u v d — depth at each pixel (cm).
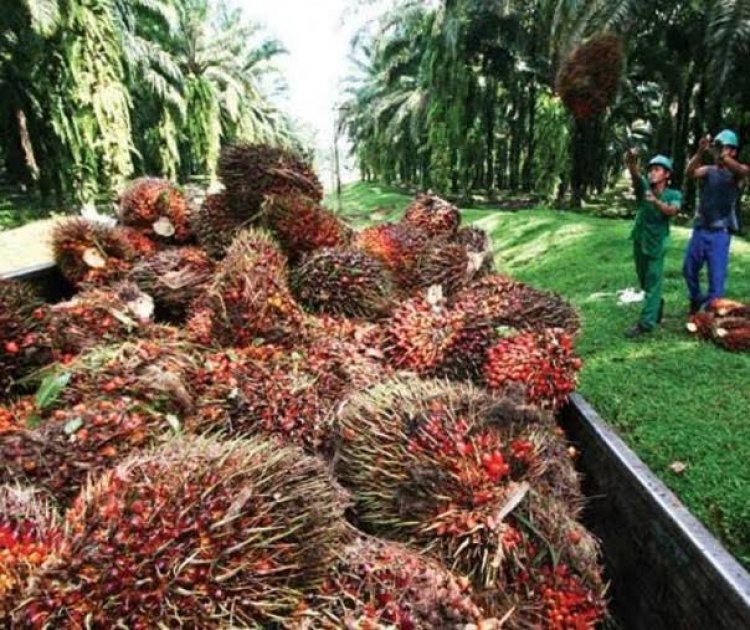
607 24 1084
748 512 282
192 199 475
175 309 351
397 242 382
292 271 332
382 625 122
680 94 1622
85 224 416
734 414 377
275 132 3847
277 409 206
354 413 191
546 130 1895
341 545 142
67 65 1538
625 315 595
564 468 185
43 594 104
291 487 134
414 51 2398
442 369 245
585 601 154
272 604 120
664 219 511
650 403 400
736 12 1039
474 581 153
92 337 266
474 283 360
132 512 115
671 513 163
